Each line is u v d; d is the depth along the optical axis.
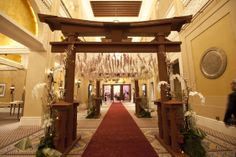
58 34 7.08
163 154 2.82
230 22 4.02
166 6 8.36
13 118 7.27
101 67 5.49
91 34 3.90
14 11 4.89
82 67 5.30
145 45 3.73
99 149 3.06
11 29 4.16
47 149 2.48
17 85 11.19
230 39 4.02
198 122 5.37
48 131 2.82
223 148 3.03
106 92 24.94
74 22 3.62
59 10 7.15
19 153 2.91
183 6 6.43
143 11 12.20
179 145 2.80
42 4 5.72
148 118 7.18
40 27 5.76
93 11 12.62
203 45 5.19
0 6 4.34
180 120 2.96
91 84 13.54
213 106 4.70
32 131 4.66
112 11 12.54
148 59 5.15
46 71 5.96
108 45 3.72
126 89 24.72
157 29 3.74
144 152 2.90
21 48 6.81
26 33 4.70
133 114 8.67
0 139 3.81
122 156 2.72
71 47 3.54
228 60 4.11
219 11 4.39
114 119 6.96
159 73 3.55
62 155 2.60
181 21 3.66
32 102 5.74
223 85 4.30
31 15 5.71
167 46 3.70
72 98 3.35
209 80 4.91
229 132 4.00
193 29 5.73
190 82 5.93
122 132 4.44
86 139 3.76
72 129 3.30
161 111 3.63
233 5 3.88
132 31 3.81
